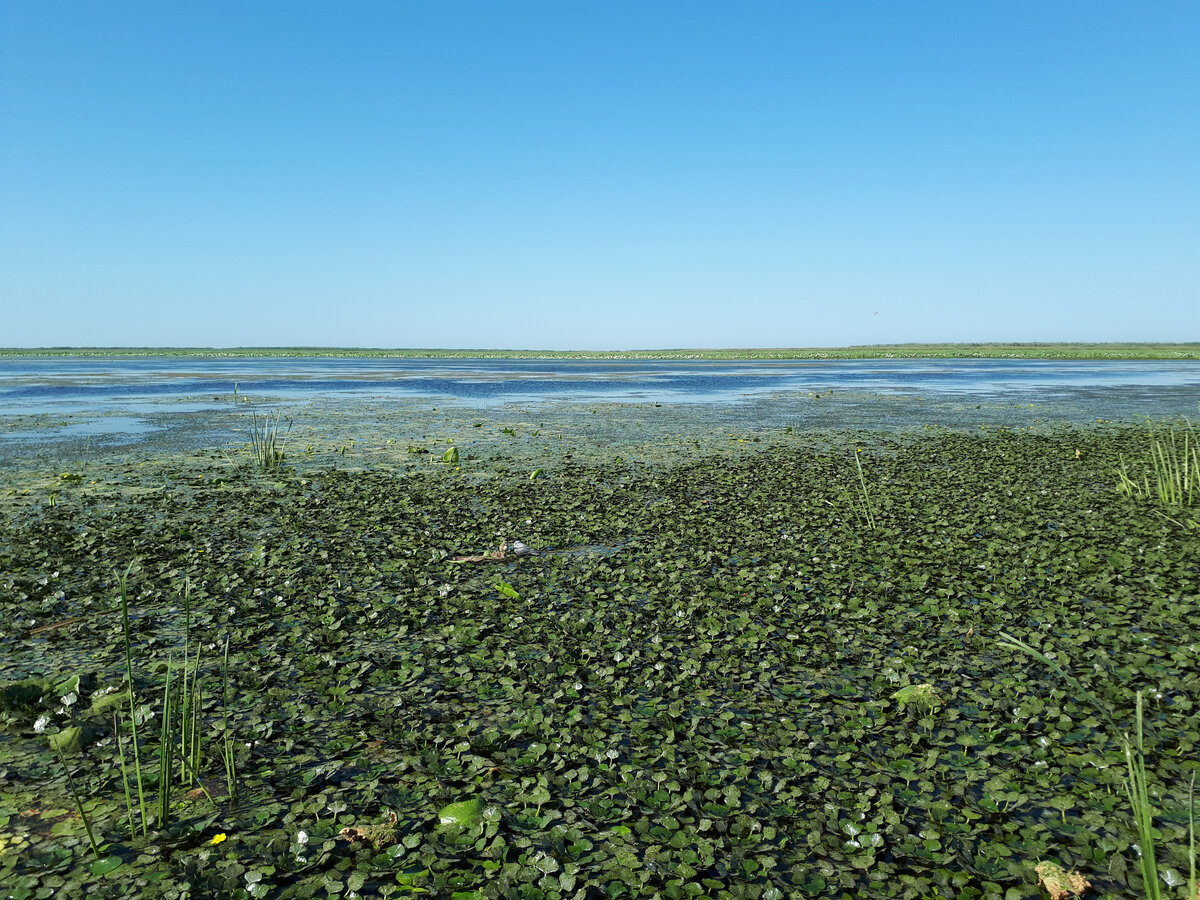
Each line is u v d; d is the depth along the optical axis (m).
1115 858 5.21
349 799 5.97
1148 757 6.58
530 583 11.56
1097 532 14.21
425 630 9.71
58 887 4.87
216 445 27.36
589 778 6.31
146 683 7.93
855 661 8.81
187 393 55.31
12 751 6.69
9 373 89.00
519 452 26.03
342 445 27.59
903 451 26.08
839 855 5.35
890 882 5.08
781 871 5.22
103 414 38.62
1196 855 5.25
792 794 6.09
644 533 14.74
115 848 5.30
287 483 19.92
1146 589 10.94
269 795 6.02
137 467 22.28
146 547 13.03
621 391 61.97
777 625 9.88
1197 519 15.16
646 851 5.39
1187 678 7.98
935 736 7.00
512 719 7.37
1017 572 11.78
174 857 5.22
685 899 4.92
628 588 11.33
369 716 7.36
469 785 6.19
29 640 9.11
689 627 9.82
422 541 13.91
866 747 6.82
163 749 5.65
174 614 9.98
